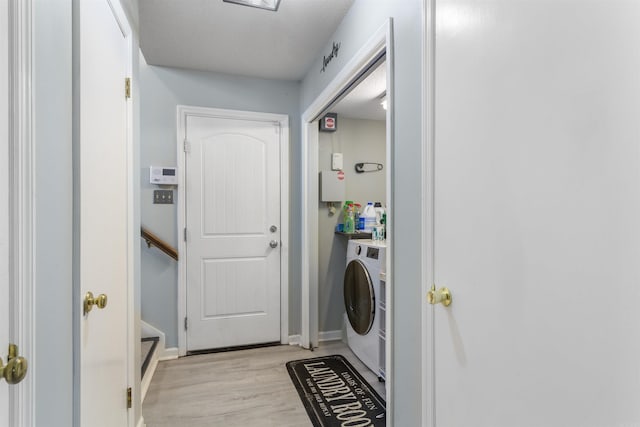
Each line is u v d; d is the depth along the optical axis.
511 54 0.73
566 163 0.61
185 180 2.61
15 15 0.63
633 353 0.51
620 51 0.52
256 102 2.79
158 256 2.55
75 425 0.92
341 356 2.59
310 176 2.78
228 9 1.83
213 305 2.68
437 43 1.01
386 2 1.38
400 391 1.26
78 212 0.92
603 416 0.55
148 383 2.12
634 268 0.50
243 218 2.76
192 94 2.62
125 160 1.42
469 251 0.87
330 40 2.13
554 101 0.63
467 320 0.88
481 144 0.83
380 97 2.61
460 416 0.91
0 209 0.60
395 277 1.30
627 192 0.51
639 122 0.49
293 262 2.90
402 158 1.25
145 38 2.14
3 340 0.61
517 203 0.72
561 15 0.61
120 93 1.36
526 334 0.69
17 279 0.64
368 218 2.85
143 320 2.51
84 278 0.96
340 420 1.75
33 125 0.68
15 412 0.63
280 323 2.86
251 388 2.09
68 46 0.88
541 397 0.66
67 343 0.88
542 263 0.66
